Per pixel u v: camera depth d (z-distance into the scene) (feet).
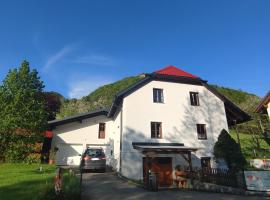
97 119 104.42
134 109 78.02
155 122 79.20
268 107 86.02
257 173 55.26
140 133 76.02
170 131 79.46
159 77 84.02
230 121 94.79
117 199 42.96
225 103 91.20
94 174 73.15
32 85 74.69
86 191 48.52
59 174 33.24
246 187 54.19
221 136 73.87
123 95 78.95
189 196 48.52
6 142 67.77
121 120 79.36
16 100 69.05
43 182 43.57
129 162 71.92
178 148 69.10
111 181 62.49
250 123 160.35
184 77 85.97
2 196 33.42
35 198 31.58
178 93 84.99
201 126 84.69
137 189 53.57
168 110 81.51
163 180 73.26
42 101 75.82
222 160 79.66
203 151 80.64
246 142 131.54
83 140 100.37
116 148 86.07
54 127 98.32
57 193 32.12
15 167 64.34
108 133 103.91
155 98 82.07
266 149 118.11
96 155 76.18
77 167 88.02
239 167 64.95
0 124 66.49
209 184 59.57
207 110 86.48
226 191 55.21
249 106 224.53
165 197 46.42
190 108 84.64
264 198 48.75
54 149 91.30
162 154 75.51
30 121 68.74
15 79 73.10
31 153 73.20
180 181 71.46
